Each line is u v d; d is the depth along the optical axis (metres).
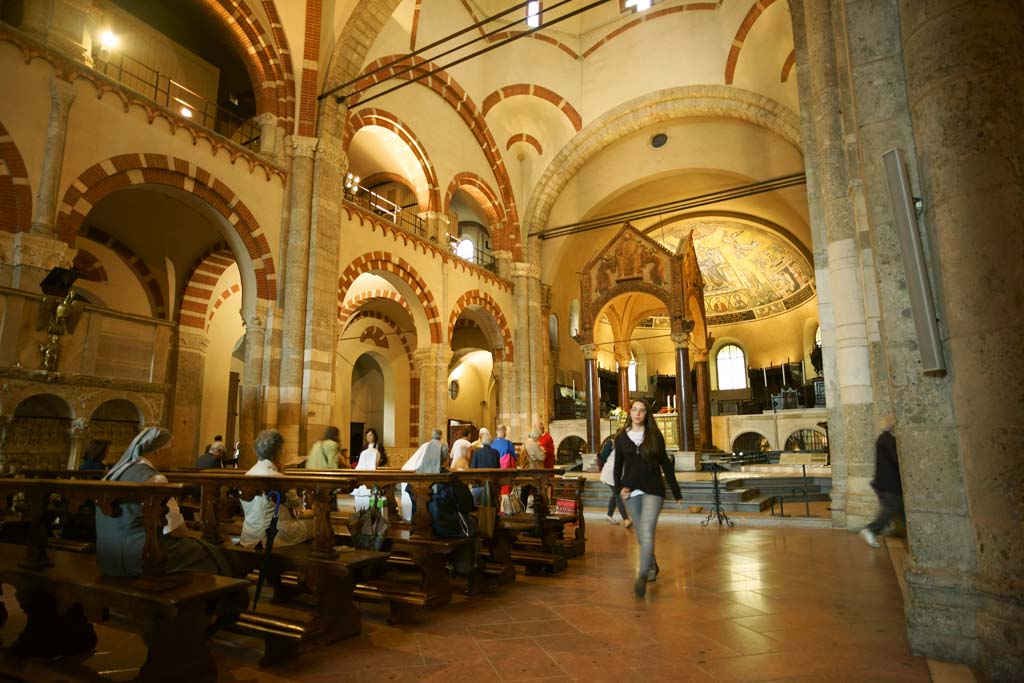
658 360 38.97
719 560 7.25
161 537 3.53
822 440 27.89
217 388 17.73
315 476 4.58
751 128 22.36
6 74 9.31
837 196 9.98
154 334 10.72
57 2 10.27
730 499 12.79
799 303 32.84
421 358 18.91
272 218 13.70
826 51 10.26
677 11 22.12
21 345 8.63
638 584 5.46
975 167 3.39
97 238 14.61
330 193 14.62
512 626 4.61
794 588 5.75
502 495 8.62
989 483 3.25
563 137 24.23
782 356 35.19
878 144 4.27
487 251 26.69
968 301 3.38
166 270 15.79
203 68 16.56
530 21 23.06
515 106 23.77
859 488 9.66
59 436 9.78
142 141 11.25
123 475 3.78
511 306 23.72
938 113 3.58
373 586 5.02
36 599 3.92
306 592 5.04
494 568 5.98
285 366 13.31
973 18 3.51
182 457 15.16
